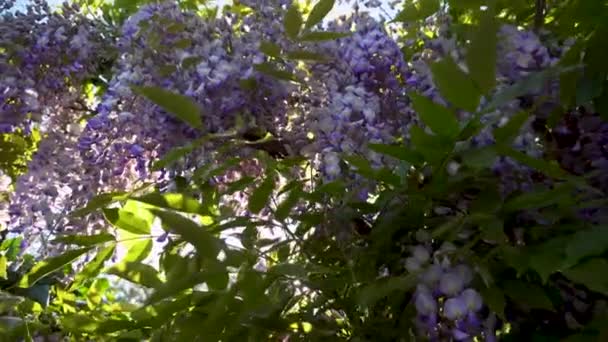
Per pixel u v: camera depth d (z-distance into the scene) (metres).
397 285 0.44
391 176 0.46
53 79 0.78
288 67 0.62
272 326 0.50
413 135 0.42
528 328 0.46
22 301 0.71
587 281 0.35
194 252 0.56
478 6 0.52
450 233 0.46
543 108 0.50
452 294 0.43
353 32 0.60
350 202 0.52
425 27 0.64
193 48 0.65
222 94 0.61
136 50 0.66
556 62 0.50
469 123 0.42
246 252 0.49
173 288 0.46
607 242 0.36
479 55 0.41
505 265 0.43
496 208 0.44
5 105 0.76
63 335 0.71
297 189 0.53
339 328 0.52
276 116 0.63
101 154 0.66
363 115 0.53
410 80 0.56
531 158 0.41
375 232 0.50
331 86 0.57
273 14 0.66
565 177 0.42
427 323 0.43
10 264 0.86
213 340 0.49
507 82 0.51
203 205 0.52
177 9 0.68
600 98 0.47
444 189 0.46
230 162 0.56
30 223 0.73
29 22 0.78
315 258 0.54
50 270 0.55
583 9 0.49
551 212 0.44
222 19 0.66
